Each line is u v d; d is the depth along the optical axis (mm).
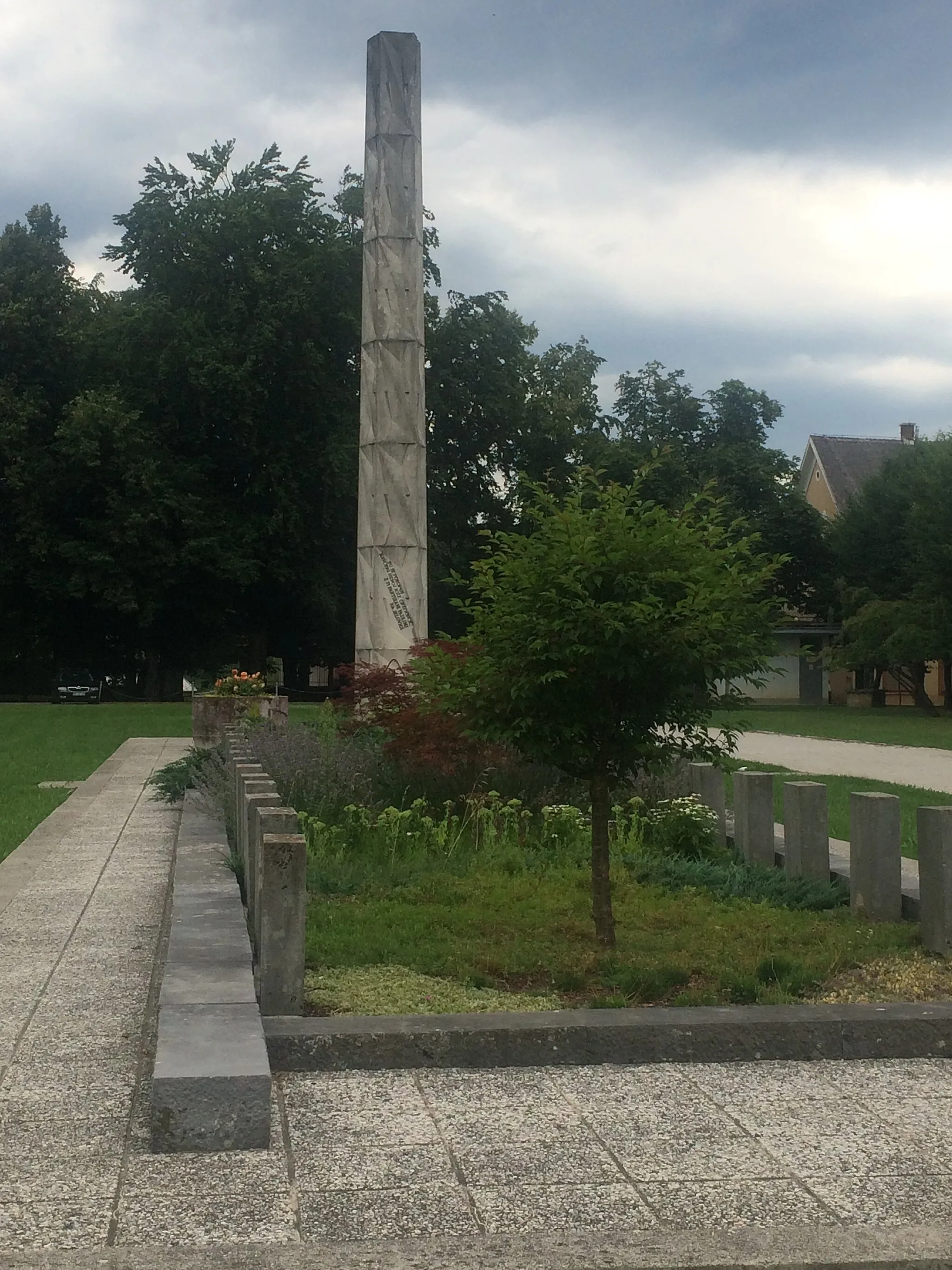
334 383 42000
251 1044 4828
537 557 7254
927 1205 4055
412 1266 3596
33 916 8727
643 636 6891
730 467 53969
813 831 9477
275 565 41688
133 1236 3793
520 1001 6352
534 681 7105
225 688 21781
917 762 23969
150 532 39906
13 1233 3807
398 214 17297
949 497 45094
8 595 43094
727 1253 3688
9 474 40031
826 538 54219
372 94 17375
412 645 15406
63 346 42375
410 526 17344
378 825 10656
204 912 7152
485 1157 4418
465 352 44188
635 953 7340
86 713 34906
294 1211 3975
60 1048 5723
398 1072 5332
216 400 40094
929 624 45688
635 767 7797
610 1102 5004
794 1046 5602
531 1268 3598
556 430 45031
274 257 40812
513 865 10000
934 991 6613
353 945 7371
